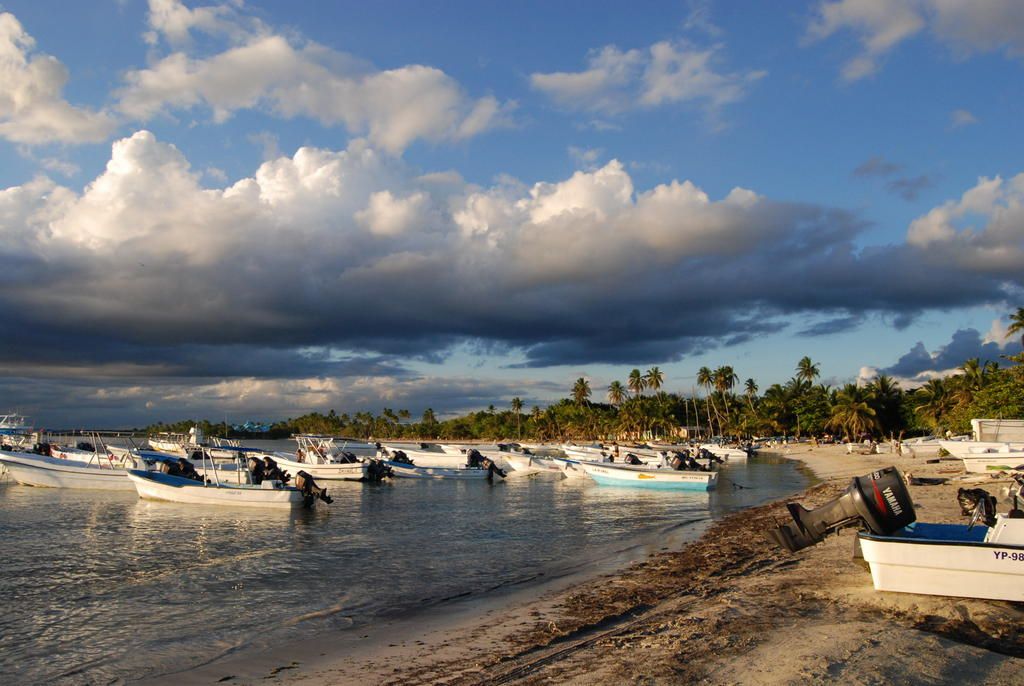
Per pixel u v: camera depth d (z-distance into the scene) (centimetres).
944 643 909
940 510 2186
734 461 8281
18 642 1187
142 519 2827
